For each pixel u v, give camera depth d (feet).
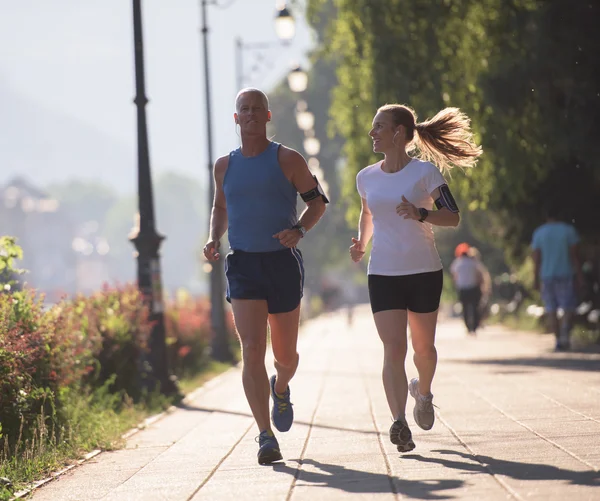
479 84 135.44
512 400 81.10
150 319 112.88
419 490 46.37
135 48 114.21
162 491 51.93
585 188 149.48
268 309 59.98
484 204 150.82
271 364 153.17
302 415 81.92
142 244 114.11
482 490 45.34
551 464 50.67
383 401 89.71
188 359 154.81
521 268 179.83
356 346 206.08
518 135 137.69
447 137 62.49
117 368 107.76
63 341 83.30
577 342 157.99
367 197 59.88
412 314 59.52
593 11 127.24
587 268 166.71
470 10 141.90
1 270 84.74
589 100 129.18
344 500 45.44
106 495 52.34
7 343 71.41
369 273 59.26
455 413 75.15
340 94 158.40
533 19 131.95
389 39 142.92
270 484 51.13
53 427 73.97
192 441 73.15
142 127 114.73
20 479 60.29
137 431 83.15
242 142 60.39
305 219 60.08
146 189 115.14
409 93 141.69
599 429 61.82
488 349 161.27
